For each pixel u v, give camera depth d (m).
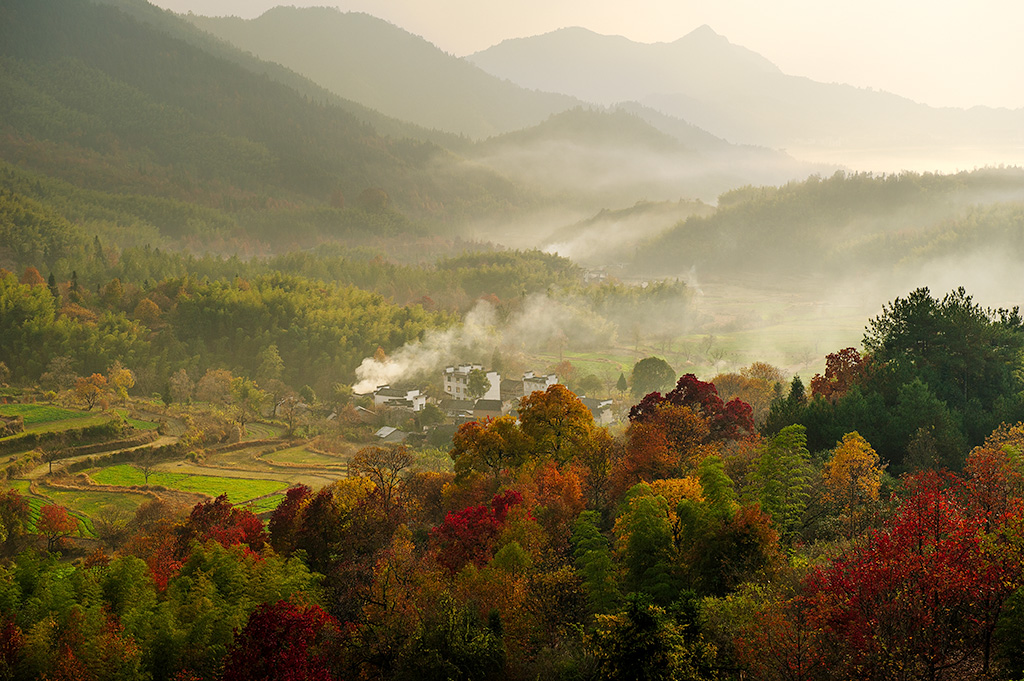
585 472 79.75
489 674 44.91
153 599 58.09
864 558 39.22
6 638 50.31
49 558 70.38
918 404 80.75
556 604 49.72
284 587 57.81
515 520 61.38
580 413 84.50
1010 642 36.06
